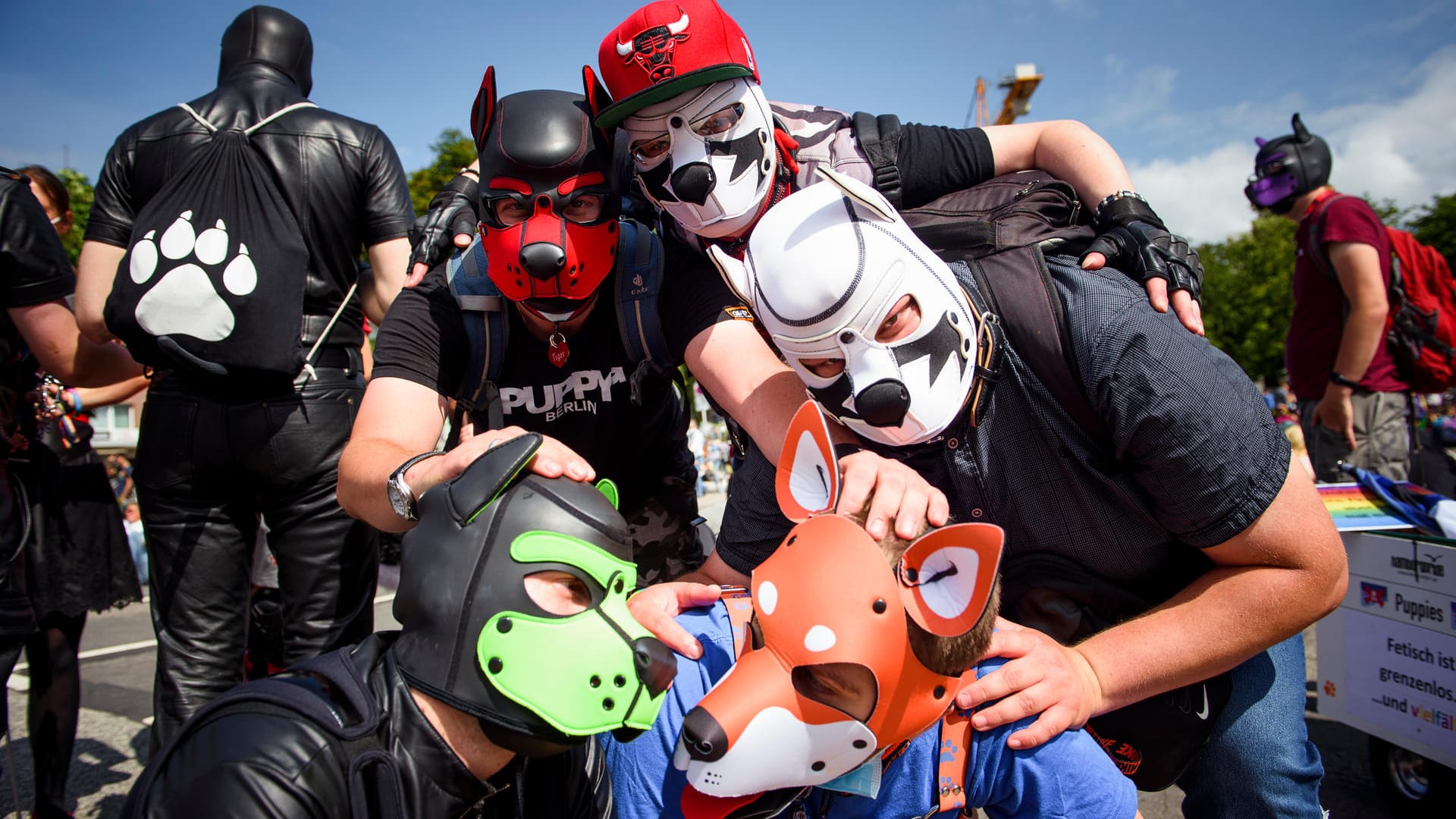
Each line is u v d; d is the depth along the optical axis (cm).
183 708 221
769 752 125
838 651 121
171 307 209
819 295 145
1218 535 152
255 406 221
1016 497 168
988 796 147
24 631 232
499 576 114
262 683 118
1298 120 404
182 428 221
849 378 151
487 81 181
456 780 118
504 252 180
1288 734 175
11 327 244
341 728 111
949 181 208
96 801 283
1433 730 245
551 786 136
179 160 224
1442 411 881
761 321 159
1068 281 160
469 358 203
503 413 212
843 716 126
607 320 208
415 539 121
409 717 117
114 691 402
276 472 225
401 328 197
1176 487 150
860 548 126
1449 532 254
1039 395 160
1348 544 271
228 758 106
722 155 185
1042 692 141
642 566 248
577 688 113
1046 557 174
